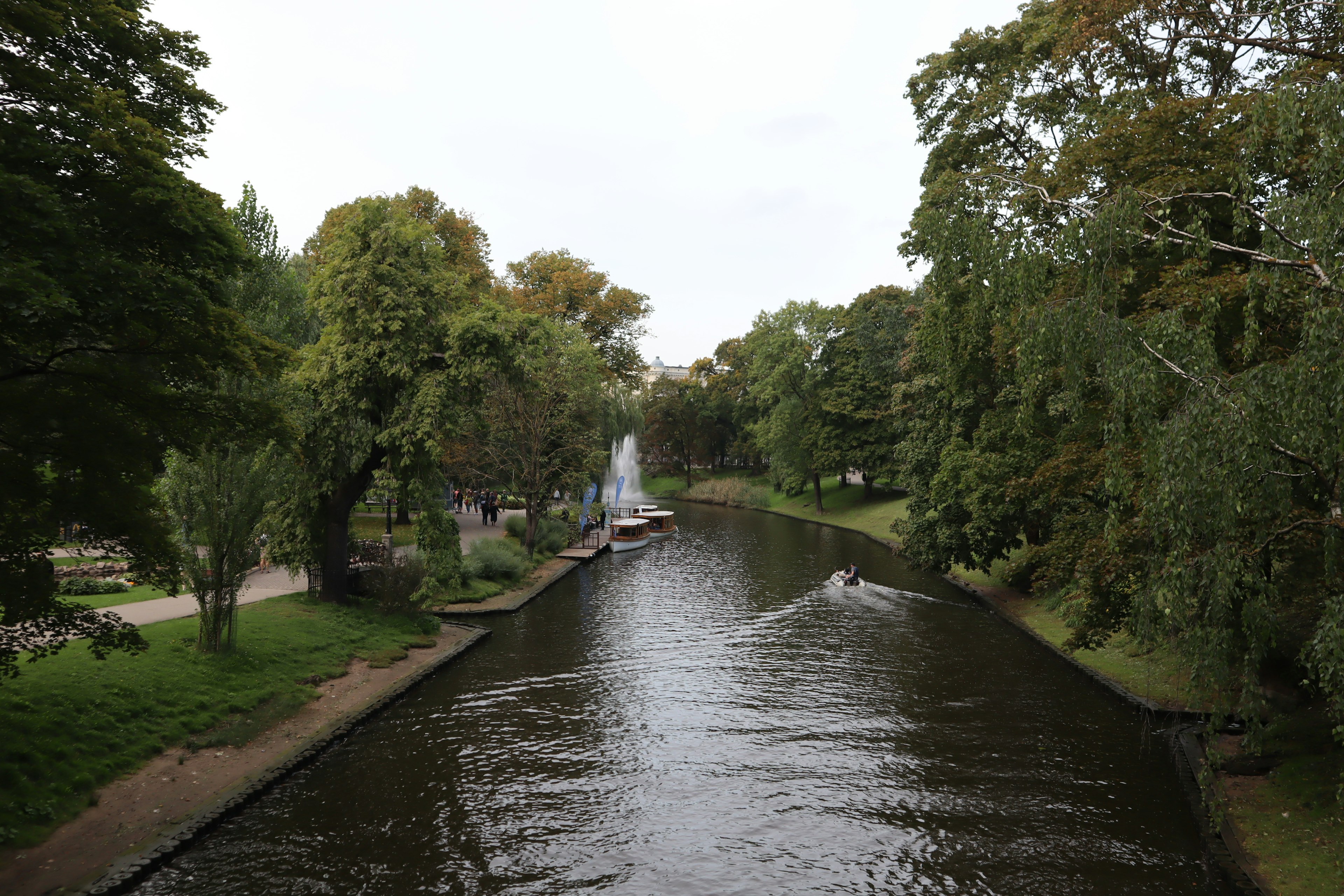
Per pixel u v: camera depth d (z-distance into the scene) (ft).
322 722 58.34
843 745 58.49
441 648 81.76
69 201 36.78
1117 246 35.06
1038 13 84.99
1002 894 38.96
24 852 36.65
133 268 34.71
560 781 51.80
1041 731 61.26
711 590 121.70
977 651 85.66
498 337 82.99
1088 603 53.78
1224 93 63.46
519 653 83.51
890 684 73.72
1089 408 53.11
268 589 87.76
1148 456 31.07
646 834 44.96
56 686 48.80
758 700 68.90
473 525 169.78
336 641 74.02
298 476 79.51
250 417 46.42
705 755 56.59
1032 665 79.82
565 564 142.10
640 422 213.66
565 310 195.72
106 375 39.47
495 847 43.14
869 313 231.09
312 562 82.74
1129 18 60.59
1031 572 108.68
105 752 45.80
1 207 30.83
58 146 34.22
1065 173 56.29
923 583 130.11
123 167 37.68
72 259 33.12
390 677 70.08
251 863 40.32
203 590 60.34
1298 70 30.83
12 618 38.65
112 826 40.37
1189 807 47.98
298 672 65.05
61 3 36.86
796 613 104.58
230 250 42.50
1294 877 37.65
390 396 82.69
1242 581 34.37
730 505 303.07
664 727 62.13
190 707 53.16
